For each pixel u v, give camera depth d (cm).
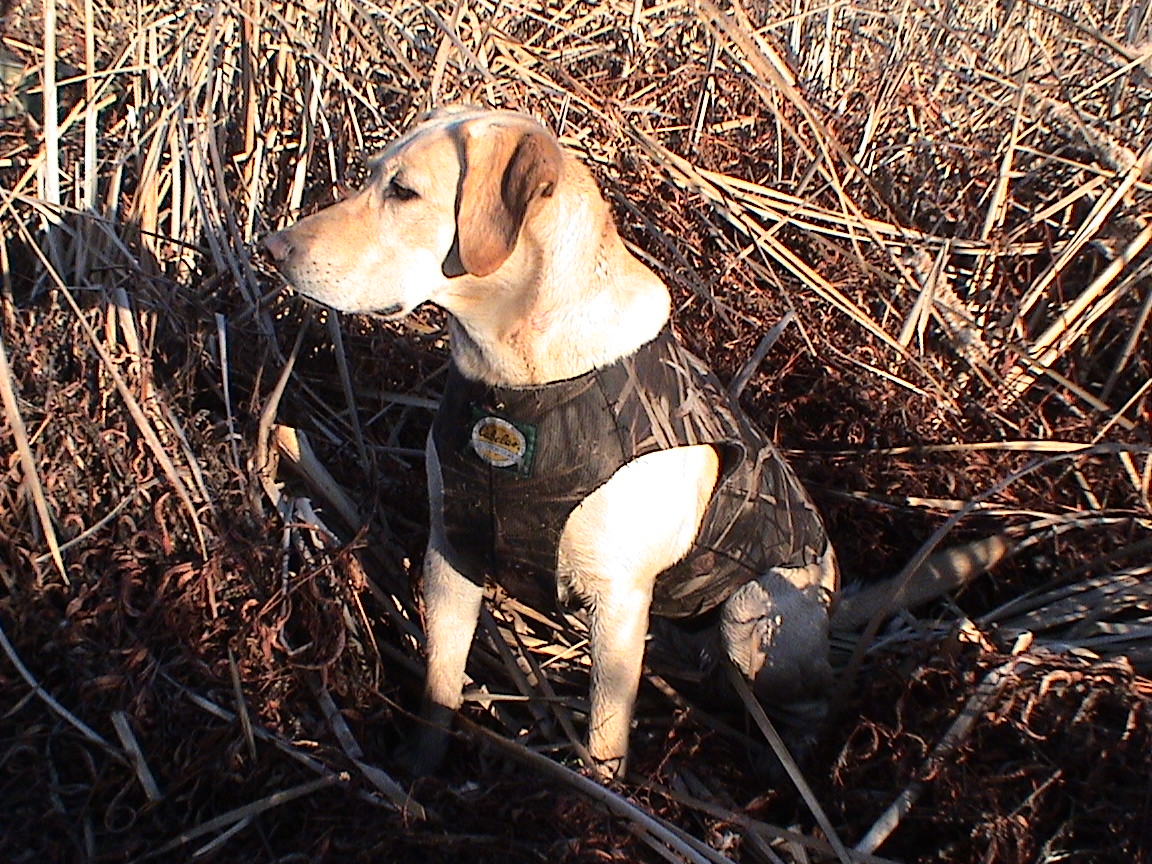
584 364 87
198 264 131
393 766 98
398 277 88
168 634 95
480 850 88
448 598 101
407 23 143
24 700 90
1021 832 88
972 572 115
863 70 180
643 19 163
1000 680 96
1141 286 146
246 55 130
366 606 111
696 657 115
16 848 85
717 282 143
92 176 120
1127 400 144
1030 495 129
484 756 100
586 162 144
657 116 161
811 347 137
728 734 108
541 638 119
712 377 103
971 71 163
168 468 101
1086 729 93
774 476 102
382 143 136
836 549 130
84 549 100
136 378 107
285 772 91
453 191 86
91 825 87
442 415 94
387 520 119
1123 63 162
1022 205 163
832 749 102
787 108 161
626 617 94
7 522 100
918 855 92
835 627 117
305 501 109
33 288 119
